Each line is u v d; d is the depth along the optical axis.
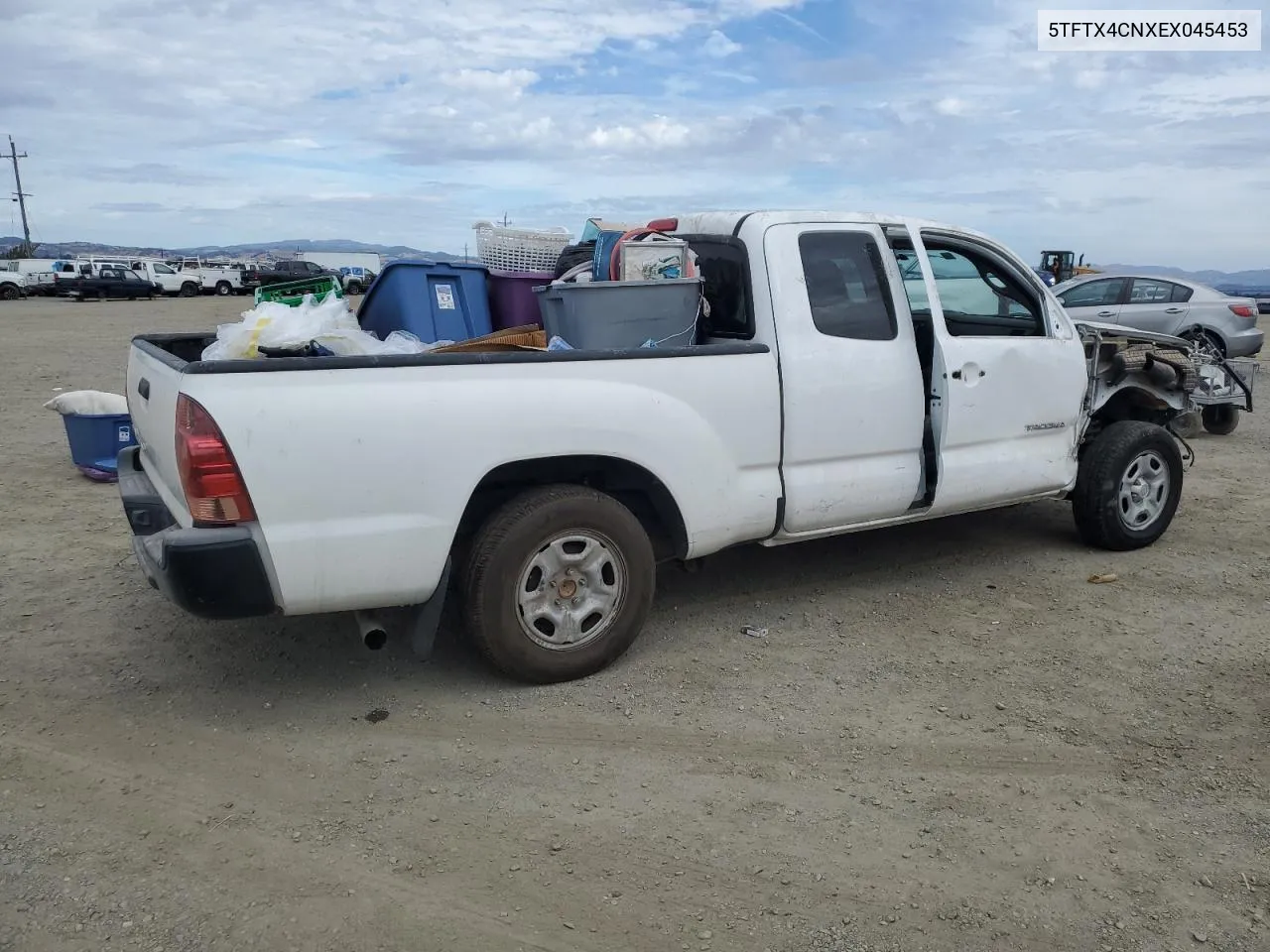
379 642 3.82
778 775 3.50
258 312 4.50
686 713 3.94
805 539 4.77
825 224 4.69
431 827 3.17
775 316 4.46
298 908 2.79
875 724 3.87
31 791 3.35
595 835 3.14
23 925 2.69
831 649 4.57
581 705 3.99
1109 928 2.74
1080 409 5.61
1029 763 3.60
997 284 5.54
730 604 5.11
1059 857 3.05
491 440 3.77
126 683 4.14
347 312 4.62
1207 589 5.39
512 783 3.43
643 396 4.09
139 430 4.59
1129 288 13.81
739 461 4.40
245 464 3.39
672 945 2.66
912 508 5.04
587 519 4.02
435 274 5.02
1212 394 9.29
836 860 3.03
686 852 3.06
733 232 4.65
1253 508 7.10
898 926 2.74
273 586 3.51
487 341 4.52
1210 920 2.77
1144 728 3.85
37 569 5.52
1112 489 5.79
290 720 3.85
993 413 5.16
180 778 3.44
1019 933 2.72
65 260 45.22
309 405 3.47
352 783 3.42
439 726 3.81
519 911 2.79
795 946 2.67
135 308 33.94
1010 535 6.36
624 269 4.52
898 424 4.83
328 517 3.54
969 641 4.68
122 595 5.12
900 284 4.87
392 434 3.59
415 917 2.75
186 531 3.44
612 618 4.19
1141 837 3.16
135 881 2.89
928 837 3.15
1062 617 4.98
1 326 24.55
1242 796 3.38
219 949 2.62
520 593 3.96
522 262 5.59
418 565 3.71
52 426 10.05
